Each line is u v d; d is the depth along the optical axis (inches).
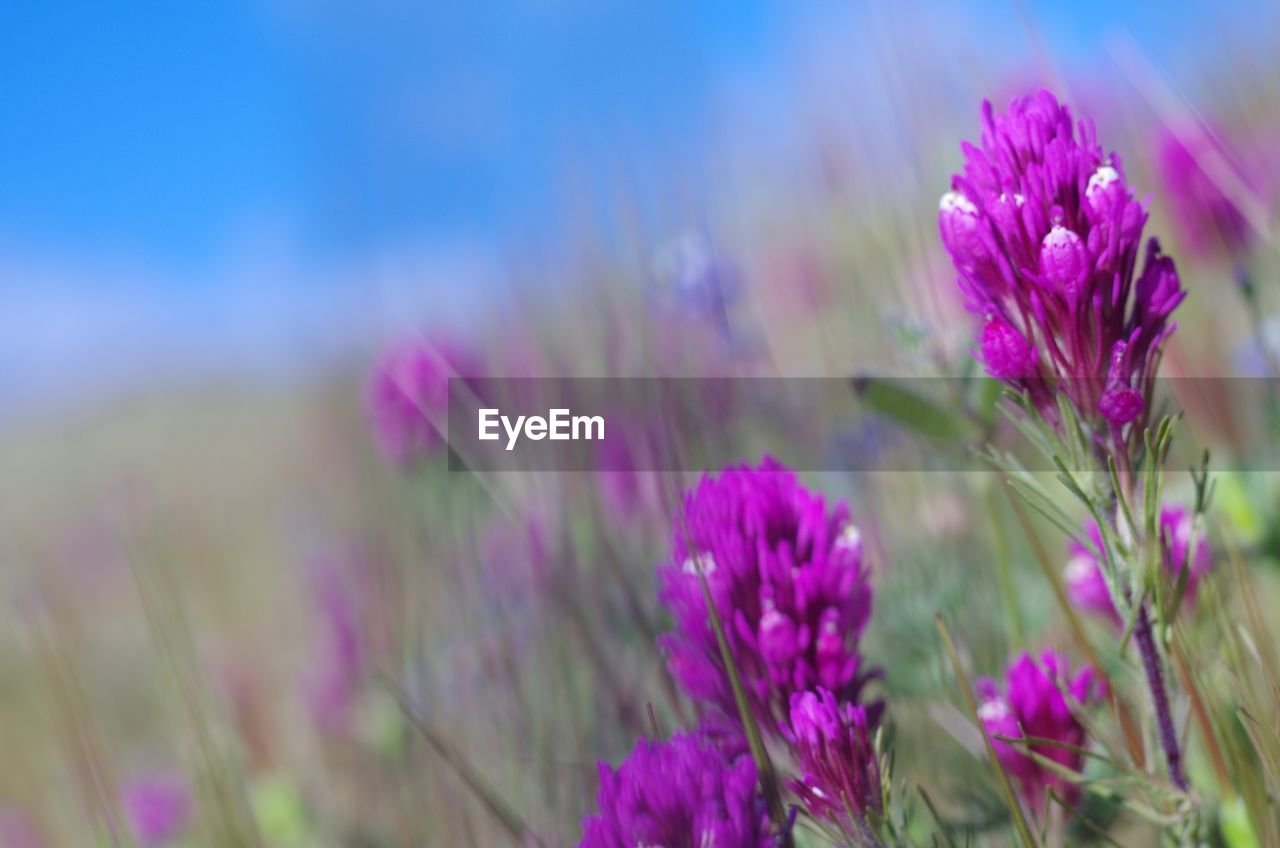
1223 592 16.3
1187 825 14.4
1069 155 14.1
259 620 34.9
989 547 18.8
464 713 19.2
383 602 21.4
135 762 27.0
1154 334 14.2
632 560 17.4
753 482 15.0
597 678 17.1
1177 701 15.4
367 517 22.8
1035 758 14.7
